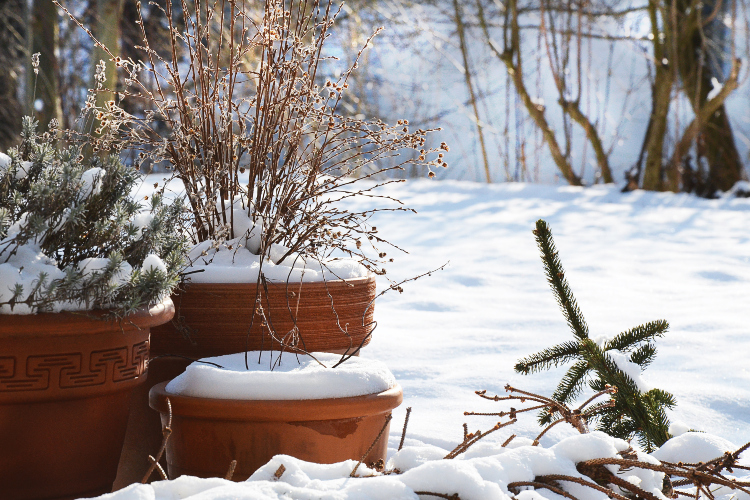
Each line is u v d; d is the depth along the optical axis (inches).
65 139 79.6
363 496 50.4
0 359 59.5
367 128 92.1
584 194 382.3
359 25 489.7
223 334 79.6
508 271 224.2
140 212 72.7
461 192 382.6
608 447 60.3
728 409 101.5
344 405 68.6
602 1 494.3
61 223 64.7
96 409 64.1
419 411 102.7
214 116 89.7
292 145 89.5
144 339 68.5
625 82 606.9
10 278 59.1
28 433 61.3
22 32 537.0
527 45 600.7
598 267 230.5
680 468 65.0
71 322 60.2
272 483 50.8
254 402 67.5
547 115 586.2
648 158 450.9
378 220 312.2
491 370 121.5
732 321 153.9
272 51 89.3
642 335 92.7
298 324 80.2
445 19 531.5
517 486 56.7
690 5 440.1
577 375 92.8
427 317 168.2
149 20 472.1
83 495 64.6
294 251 88.4
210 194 88.2
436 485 52.6
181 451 71.2
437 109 552.7
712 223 312.3
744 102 569.0
